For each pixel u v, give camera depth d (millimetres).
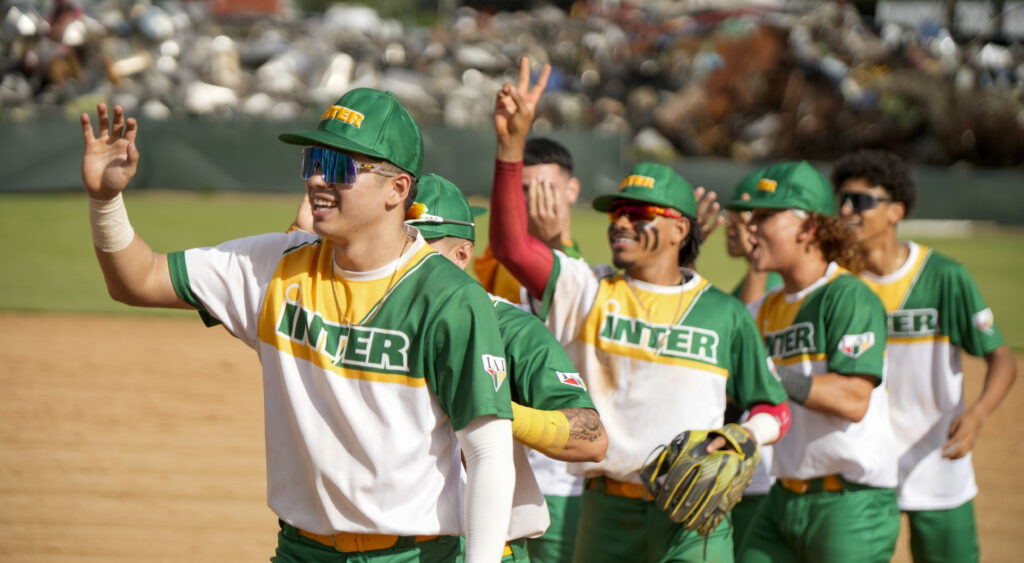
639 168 8555
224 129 50188
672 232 8453
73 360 21297
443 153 49656
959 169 57812
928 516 10727
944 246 43625
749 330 8305
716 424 8297
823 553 9141
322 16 99500
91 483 14062
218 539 12250
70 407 17812
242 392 19484
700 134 60719
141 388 19391
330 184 5641
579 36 72125
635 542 8359
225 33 67750
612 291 8500
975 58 64812
